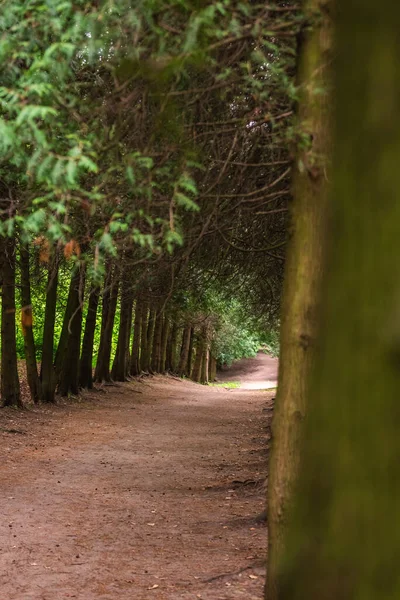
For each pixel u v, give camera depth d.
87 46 5.34
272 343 57.09
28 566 9.59
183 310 30.83
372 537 2.07
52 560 9.90
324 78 5.19
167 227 6.09
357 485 2.09
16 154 5.21
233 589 8.28
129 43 5.38
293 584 2.25
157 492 15.33
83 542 10.96
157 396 40.41
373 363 2.07
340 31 2.22
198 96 5.95
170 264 8.34
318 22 5.20
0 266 25.03
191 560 9.85
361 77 2.15
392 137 2.09
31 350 29.27
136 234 5.38
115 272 9.67
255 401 43.41
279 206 9.76
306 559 2.21
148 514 13.10
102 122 5.84
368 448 2.08
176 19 5.19
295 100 5.45
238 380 87.81
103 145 5.73
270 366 101.00
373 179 2.11
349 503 2.11
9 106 5.01
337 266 2.17
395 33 2.11
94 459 19.47
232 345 67.00
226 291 18.73
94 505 13.81
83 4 5.50
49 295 29.45
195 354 65.88
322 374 2.19
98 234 6.04
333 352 2.15
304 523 2.23
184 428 27.58
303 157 5.39
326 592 2.14
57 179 5.17
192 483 16.53
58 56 5.23
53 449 20.64
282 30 5.52
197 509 13.62
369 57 2.14
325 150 5.31
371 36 2.14
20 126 5.01
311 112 5.34
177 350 66.44
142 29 5.30
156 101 6.01
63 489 15.28
